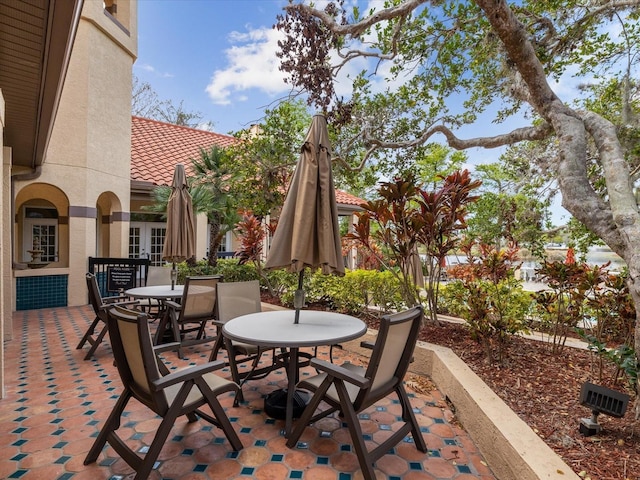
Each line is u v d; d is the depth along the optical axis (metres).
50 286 8.20
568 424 2.55
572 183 3.24
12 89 4.02
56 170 8.10
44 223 10.02
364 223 4.96
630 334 3.69
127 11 9.73
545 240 6.32
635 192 4.28
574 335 4.96
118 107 9.46
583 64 5.11
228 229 9.27
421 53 5.19
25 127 5.29
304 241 3.01
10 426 3.05
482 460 2.63
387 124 6.32
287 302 6.73
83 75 8.41
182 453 2.69
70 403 3.48
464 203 5.08
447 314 5.98
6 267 5.67
